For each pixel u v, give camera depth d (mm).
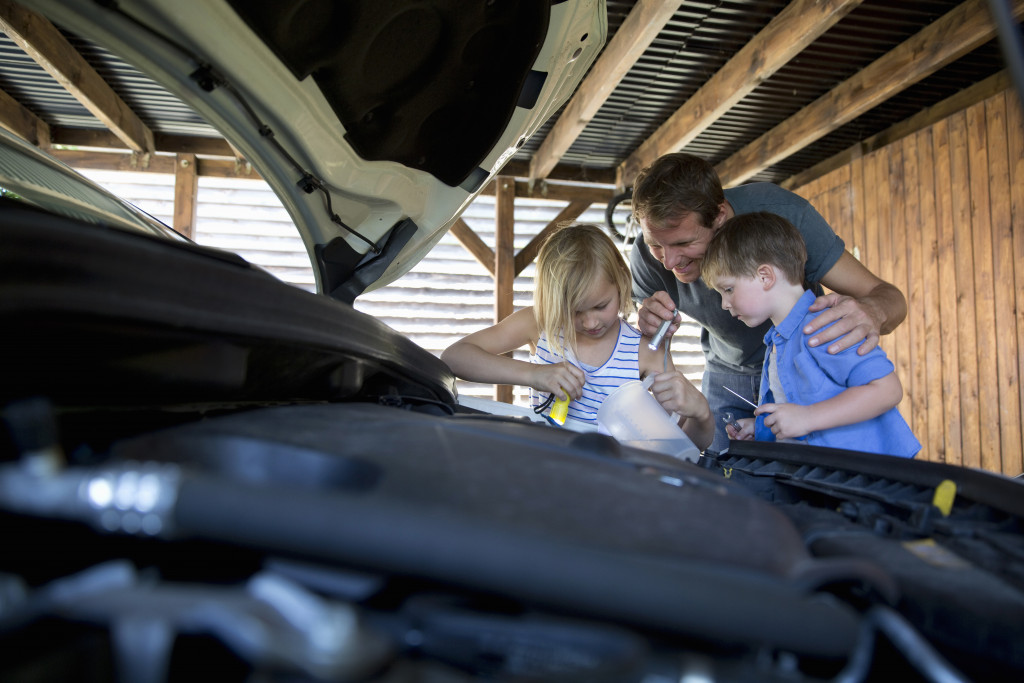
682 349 7102
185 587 278
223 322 486
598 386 1821
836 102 4961
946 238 5031
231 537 288
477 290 6961
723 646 335
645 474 514
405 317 6930
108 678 290
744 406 2381
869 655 320
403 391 992
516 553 292
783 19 3984
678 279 2088
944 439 5031
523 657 302
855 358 1595
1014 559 447
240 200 6570
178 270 441
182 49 885
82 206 1128
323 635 246
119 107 5391
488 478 427
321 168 1203
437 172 1414
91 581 284
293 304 588
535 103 1379
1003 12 537
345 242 1439
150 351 461
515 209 6871
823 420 1517
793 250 1688
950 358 4992
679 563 330
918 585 411
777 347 1741
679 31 4367
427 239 1582
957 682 312
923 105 5391
